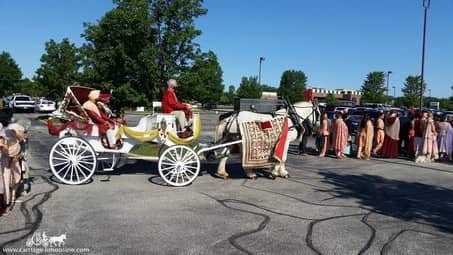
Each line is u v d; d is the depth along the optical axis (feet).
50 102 131.44
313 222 21.30
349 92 252.83
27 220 20.34
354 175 35.96
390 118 48.78
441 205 25.98
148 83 50.62
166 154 28.66
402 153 51.70
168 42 50.52
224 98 225.56
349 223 21.38
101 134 28.22
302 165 41.06
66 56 106.42
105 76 50.16
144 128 28.58
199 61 52.75
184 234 18.89
